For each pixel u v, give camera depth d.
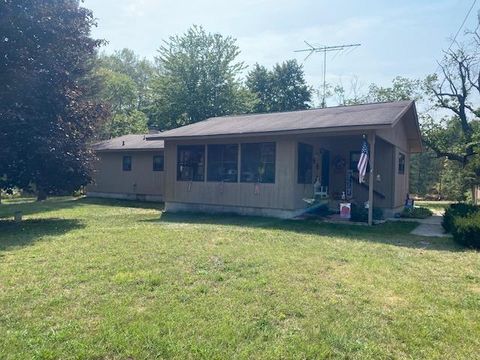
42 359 2.98
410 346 3.27
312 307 4.04
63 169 10.91
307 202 12.29
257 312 3.89
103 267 5.50
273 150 11.84
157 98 31.67
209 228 9.38
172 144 14.02
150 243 7.25
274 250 6.76
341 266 5.73
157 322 3.63
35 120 10.55
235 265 5.63
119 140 22.30
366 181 13.42
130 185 20.08
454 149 22.23
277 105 38.66
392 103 13.17
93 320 3.68
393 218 12.62
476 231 7.30
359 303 4.18
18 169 11.08
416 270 5.59
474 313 3.96
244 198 12.42
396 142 13.30
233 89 30.89
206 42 30.12
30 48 10.60
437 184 33.09
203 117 30.03
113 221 11.19
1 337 3.32
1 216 12.98
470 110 21.72
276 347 3.20
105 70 34.19
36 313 3.84
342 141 14.16
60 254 6.38
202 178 13.37
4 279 4.94
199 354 3.09
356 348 3.21
